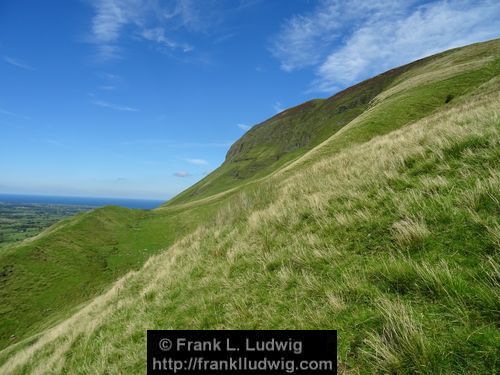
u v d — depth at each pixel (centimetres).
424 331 270
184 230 5584
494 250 316
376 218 507
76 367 684
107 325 812
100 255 4878
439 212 416
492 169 448
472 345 241
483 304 266
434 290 308
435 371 236
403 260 371
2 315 3316
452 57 6894
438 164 564
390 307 302
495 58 4591
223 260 749
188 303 610
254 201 1211
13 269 3978
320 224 604
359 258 438
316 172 1159
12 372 1157
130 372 492
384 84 11681
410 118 3612
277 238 671
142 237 5594
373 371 273
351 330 324
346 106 12356
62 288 3906
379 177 656
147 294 845
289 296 441
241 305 473
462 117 852
